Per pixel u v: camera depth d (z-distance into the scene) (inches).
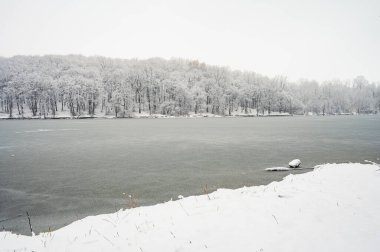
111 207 510.6
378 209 298.8
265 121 3575.3
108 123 3157.0
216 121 3614.7
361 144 1322.6
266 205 329.7
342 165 634.8
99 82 4478.3
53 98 4074.8
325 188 399.9
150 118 4379.9
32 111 4160.9
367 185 402.6
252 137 1674.5
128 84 4473.4
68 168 850.1
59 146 1333.7
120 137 1711.4
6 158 1026.7
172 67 6210.6
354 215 284.8
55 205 525.7
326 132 1959.9
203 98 4741.6
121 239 270.1
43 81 4050.2
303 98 6072.8
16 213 488.4
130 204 521.3
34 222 447.5
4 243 278.8
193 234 263.6
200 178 705.6
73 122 3348.9
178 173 764.6
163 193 586.9
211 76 5669.3
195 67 6427.2
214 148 1235.2
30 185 665.6
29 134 1913.1
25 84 4003.4
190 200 398.6
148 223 307.7
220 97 4894.2
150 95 4611.2
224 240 246.8
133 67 5935.0
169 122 3363.7
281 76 6373.0
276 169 780.6
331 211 299.0
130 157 1026.7
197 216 312.0
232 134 1863.9
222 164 879.1
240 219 291.1
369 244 226.1
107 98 4404.5
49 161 964.0
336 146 1258.6
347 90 6648.6
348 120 3750.0
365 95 6392.7
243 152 1116.5
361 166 582.9
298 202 333.7
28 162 948.6
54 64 5743.1
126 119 4092.0
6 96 4010.8
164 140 1550.2
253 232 258.4
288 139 1560.0
